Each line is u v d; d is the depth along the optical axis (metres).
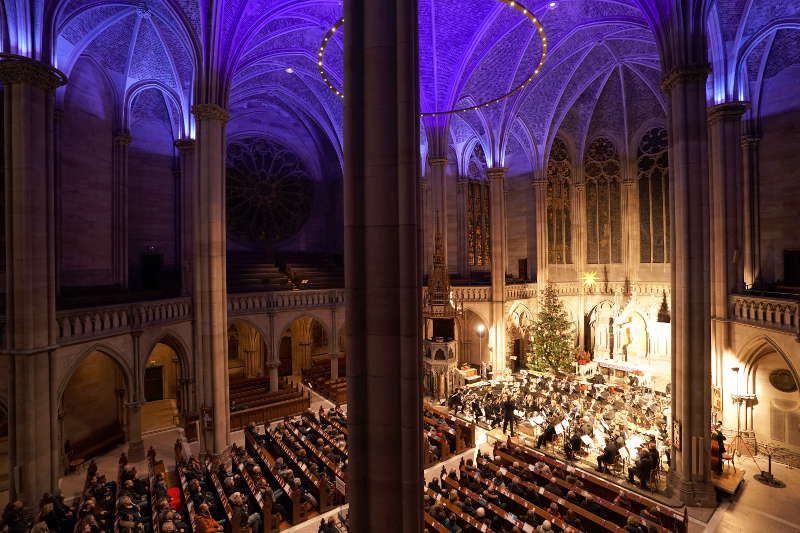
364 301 7.14
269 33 21.55
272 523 13.30
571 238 35.50
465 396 24.33
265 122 35.38
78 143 20.39
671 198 15.43
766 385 19.12
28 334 13.80
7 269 13.82
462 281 33.06
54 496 14.16
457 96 26.53
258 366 33.19
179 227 27.02
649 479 15.98
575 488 13.18
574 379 27.58
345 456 15.91
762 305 18.08
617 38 26.39
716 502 14.74
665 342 31.56
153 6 19.05
